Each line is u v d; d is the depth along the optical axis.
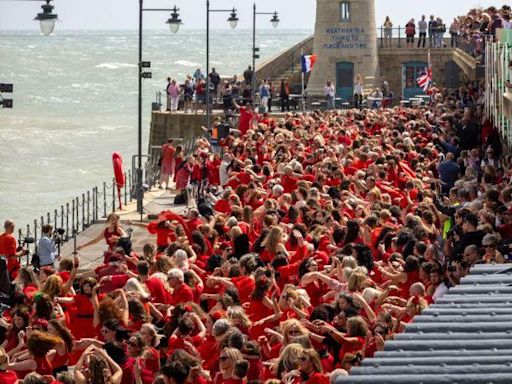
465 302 15.96
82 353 22.97
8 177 79.56
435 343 14.38
